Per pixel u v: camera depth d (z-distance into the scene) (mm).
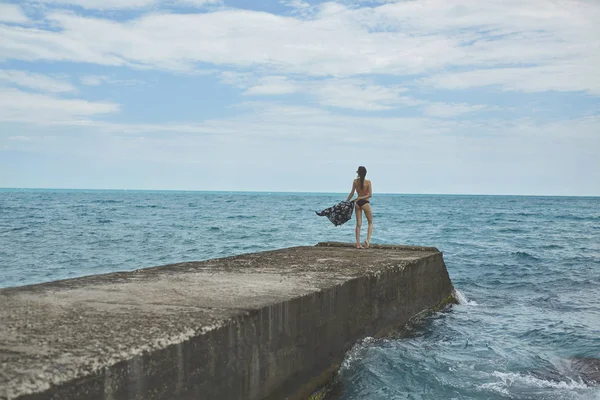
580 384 6555
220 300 5348
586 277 15773
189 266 7992
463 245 25234
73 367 3295
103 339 3887
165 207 71812
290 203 108125
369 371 6750
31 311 4703
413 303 9805
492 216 59438
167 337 3986
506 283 14719
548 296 12812
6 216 42562
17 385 2996
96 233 28219
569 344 8344
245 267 8008
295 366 5656
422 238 29219
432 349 7883
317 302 6129
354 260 9281
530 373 6930
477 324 9727
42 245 22203
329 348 6500
